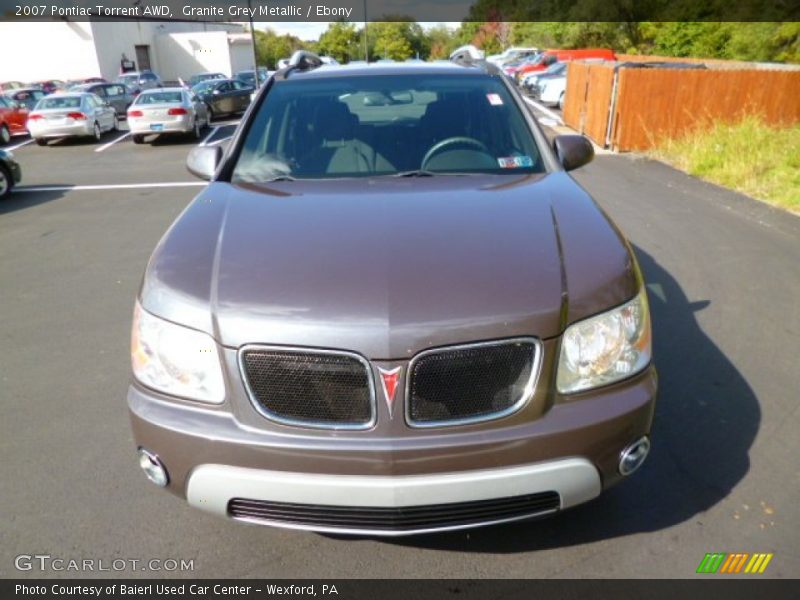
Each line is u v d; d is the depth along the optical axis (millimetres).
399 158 3217
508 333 1981
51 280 5871
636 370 2170
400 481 1986
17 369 4102
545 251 2258
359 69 3844
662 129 12531
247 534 2609
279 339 1970
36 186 10961
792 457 2984
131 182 11070
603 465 2111
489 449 1991
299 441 1985
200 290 2113
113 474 2996
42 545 2568
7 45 36438
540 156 3238
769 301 4801
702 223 7008
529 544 2514
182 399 2094
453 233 2383
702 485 2816
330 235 2391
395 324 1951
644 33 39469
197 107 18938
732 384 3627
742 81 12281
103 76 37531
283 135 3357
